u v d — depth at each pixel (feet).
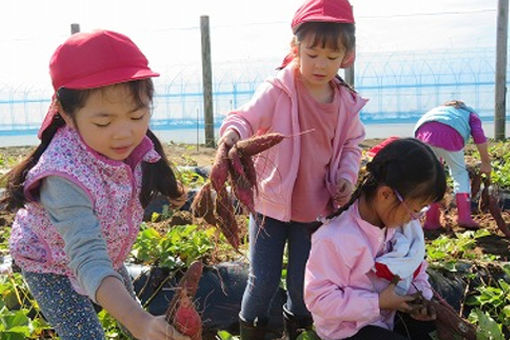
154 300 13.65
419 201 9.25
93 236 7.59
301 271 11.61
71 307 8.74
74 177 7.84
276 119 11.28
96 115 7.44
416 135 19.49
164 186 9.48
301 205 11.58
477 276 14.23
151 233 14.87
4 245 16.81
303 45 10.57
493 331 10.43
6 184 8.43
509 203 22.35
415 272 10.68
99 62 7.38
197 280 6.86
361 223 9.68
